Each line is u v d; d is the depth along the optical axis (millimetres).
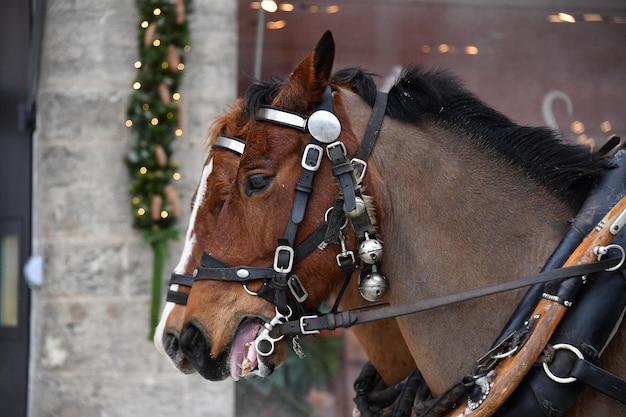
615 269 2668
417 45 7285
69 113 5840
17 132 6945
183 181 5828
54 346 5801
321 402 7098
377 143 2977
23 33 6965
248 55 6922
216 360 2947
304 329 2879
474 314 2869
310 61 2910
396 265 2959
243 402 6984
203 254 3027
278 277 2879
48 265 5828
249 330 2959
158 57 5750
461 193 2951
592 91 7434
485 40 7367
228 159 3322
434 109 3074
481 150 3023
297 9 7039
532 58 7398
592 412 2688
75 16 5875
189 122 5863
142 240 5805
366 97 3070
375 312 2852
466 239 2914
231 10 5996
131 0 5883
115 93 5852
